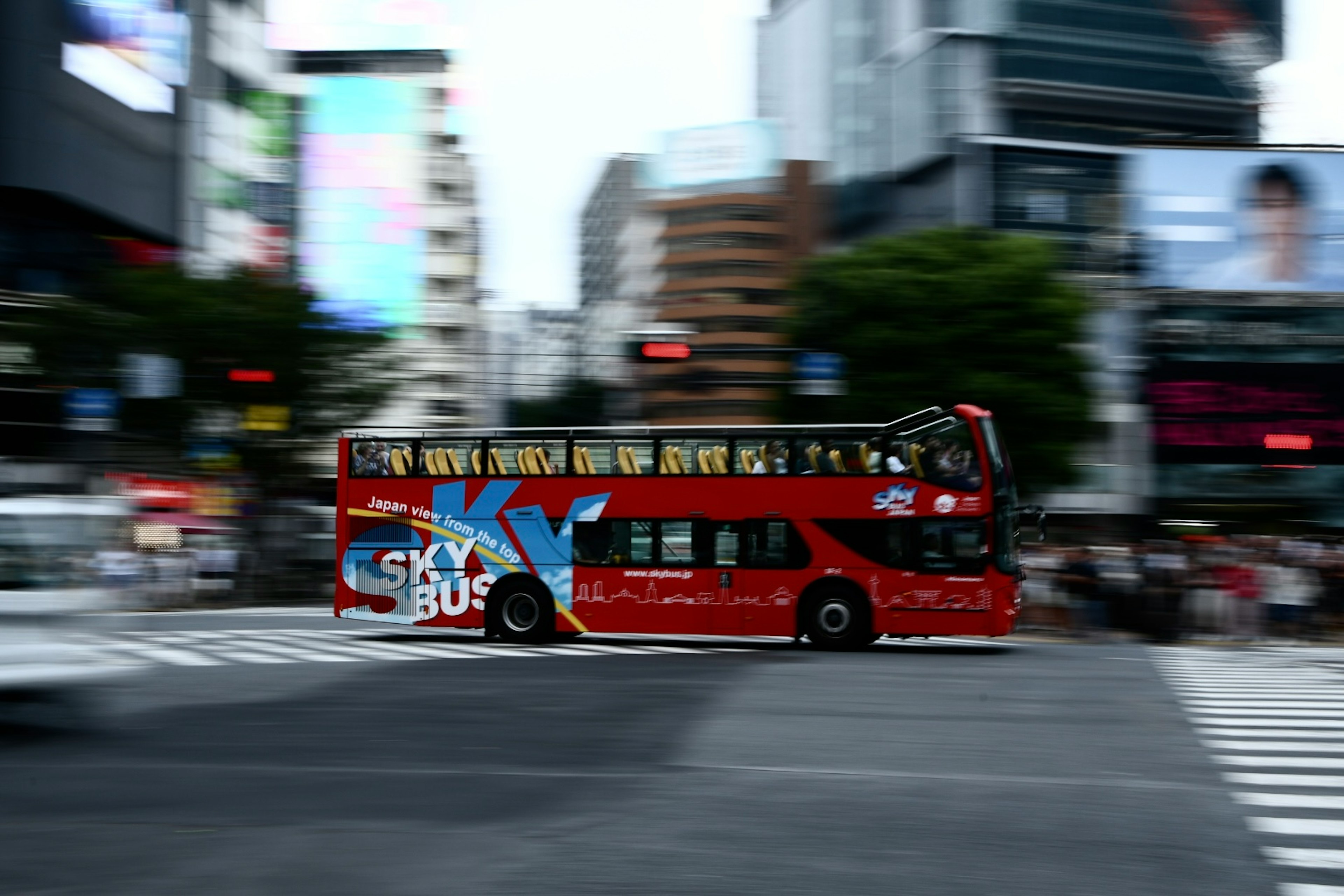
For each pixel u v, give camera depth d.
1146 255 46.91
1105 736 11.91
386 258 72.81
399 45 77.44
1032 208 70.25
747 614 21.44
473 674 17.20
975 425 21.03
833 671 17.78
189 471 40.56
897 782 9.47
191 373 36.09
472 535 22.48
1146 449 46.53
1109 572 25.03
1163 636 24.41
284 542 38.12
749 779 9.56
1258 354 46.28
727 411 71.12
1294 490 45.72
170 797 8.79
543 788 9.16
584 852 7.23
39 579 11.23
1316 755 10.88
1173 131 77.06
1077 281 45.12
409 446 22.86
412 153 74.25
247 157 63.22
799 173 81.50
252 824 7.94
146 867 6.86
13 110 43.19
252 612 31.55
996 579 20.70
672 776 9.66
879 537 21.16
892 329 36.69
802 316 38.41
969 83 74.38
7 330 41.47
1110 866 7.05
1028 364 36.34
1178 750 11.14
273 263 63.12
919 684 16.22
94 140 46.31
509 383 55.69
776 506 21.50
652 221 84.94
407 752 10.76
